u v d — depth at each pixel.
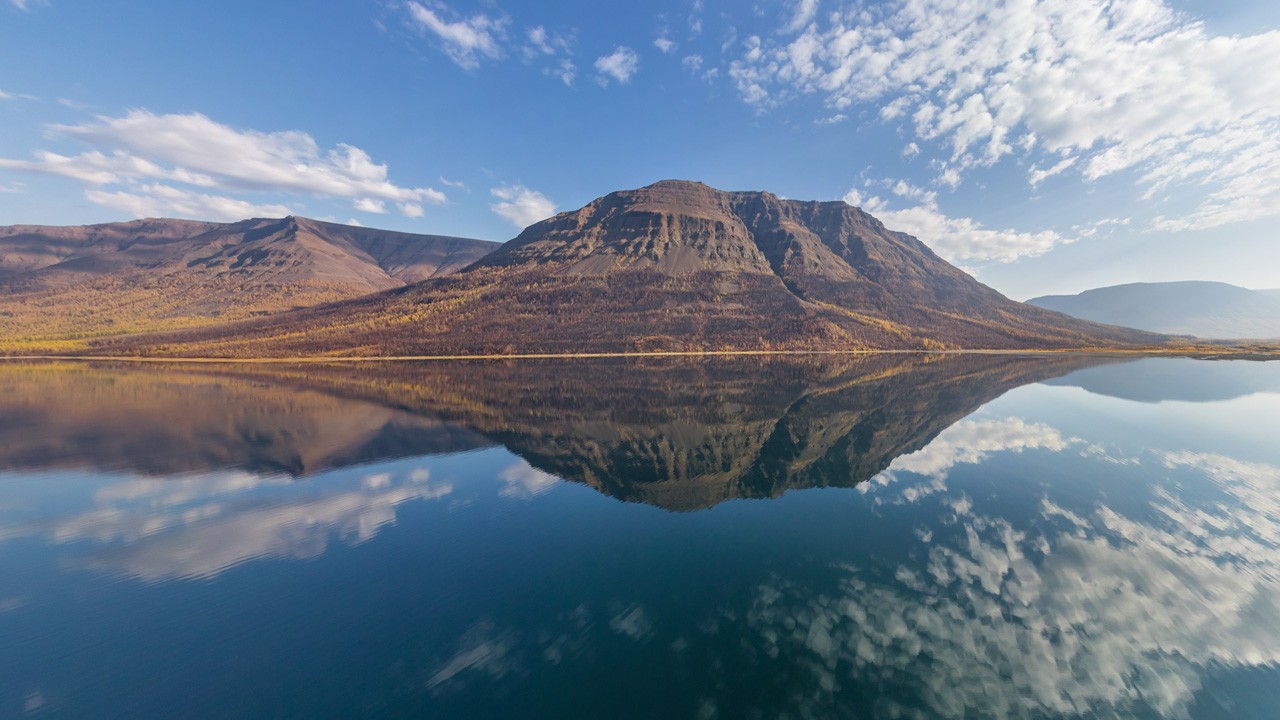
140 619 21.42
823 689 16.28
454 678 17.45
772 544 27.83
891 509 32.72
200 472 43.16
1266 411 64.25
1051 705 15.27
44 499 36.69
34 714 16.19
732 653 18.38
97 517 33.06
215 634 20.33
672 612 21.25
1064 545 26.56
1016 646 18.16
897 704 15.53
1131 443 48.72
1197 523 29.22
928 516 31.30
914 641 18.66
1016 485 36.75
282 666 18.36
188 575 25.38
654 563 25.94
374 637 20.05
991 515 31.19
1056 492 35.06
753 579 23.89
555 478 41.53
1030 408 68.19
